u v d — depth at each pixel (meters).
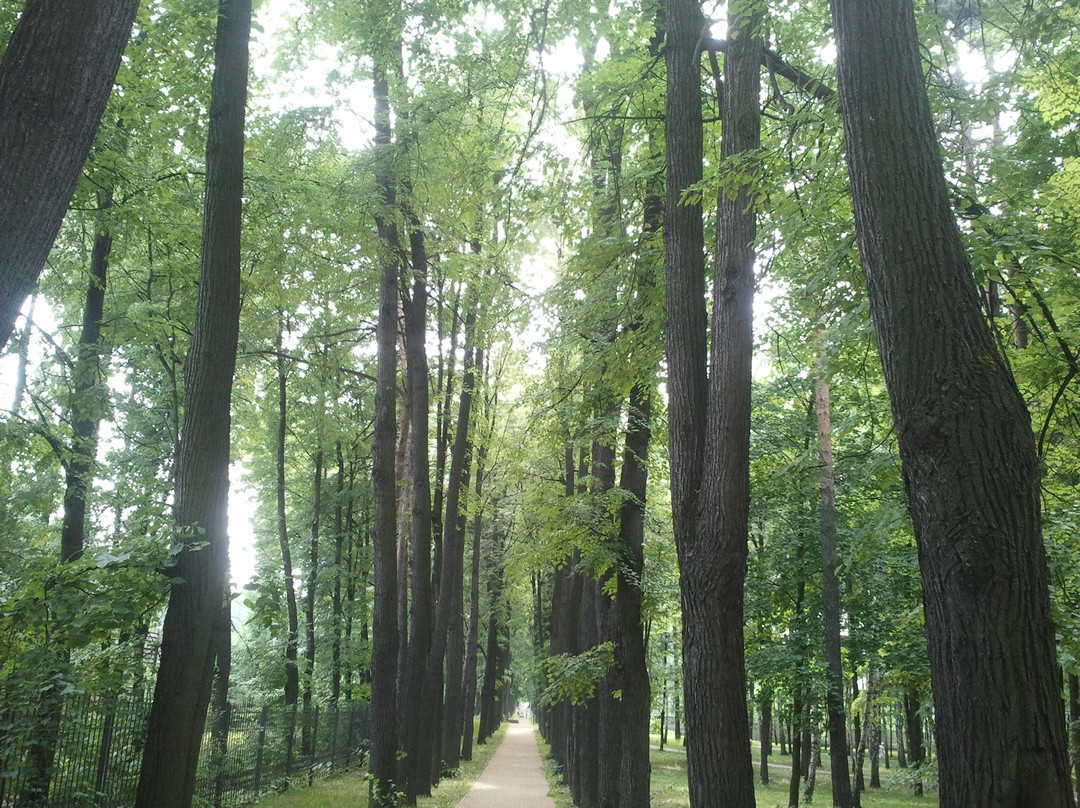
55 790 8.71
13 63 3.98
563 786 21.62
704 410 6.87
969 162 8.30
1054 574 9.20
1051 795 3.31
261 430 25.47
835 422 16.20
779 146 7.36
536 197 10.80
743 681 6.13
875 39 4.41
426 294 16.41
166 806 5.96
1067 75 8.15
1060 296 8.36
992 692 3.45
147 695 10.39
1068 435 9.87
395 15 12.14
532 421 13.06
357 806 15.30
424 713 18.83
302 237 14.11
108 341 13.76
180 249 13.09
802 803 23.69
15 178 3.86
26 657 6.17
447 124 12.45
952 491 3.70
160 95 11.39
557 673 12.00
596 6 9.84
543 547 12.41
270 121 13.52
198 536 6.50
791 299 10.03
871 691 21.25
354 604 28.52
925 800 25.36
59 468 13.05
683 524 6.56
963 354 3.89
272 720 17.50
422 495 16.02
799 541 20.17
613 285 10.40
